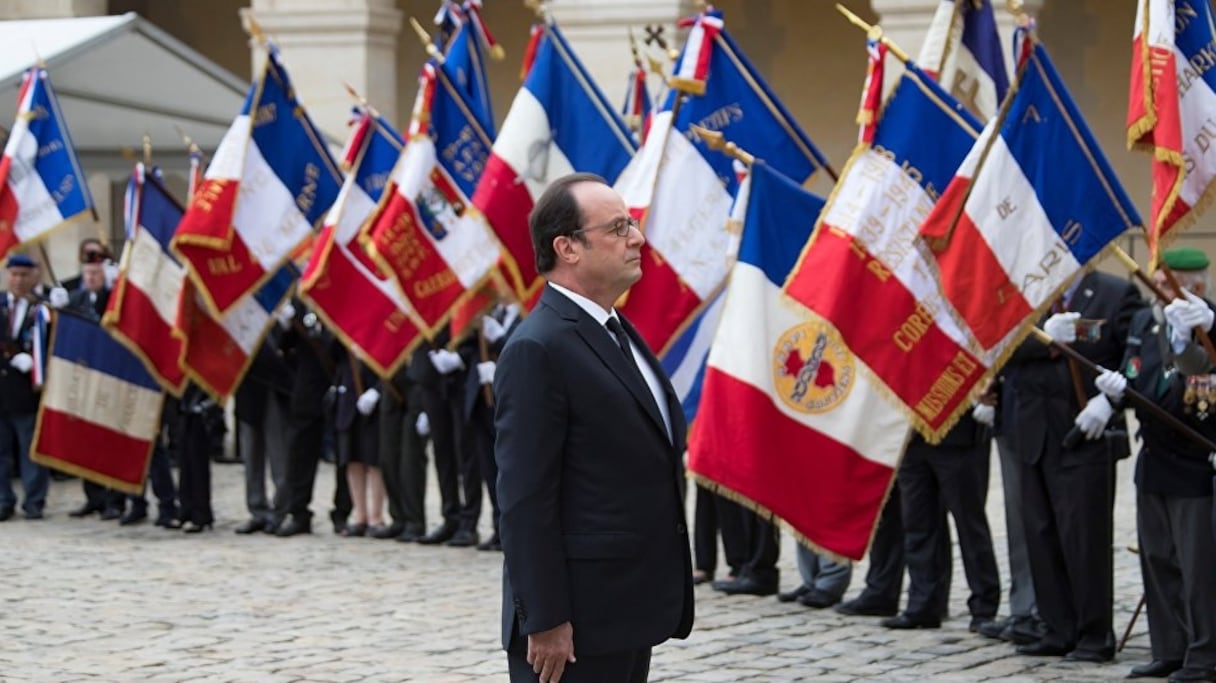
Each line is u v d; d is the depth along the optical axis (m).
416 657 23.42
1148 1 20.05
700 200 27.73
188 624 25.92
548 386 13.32
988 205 21.89
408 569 31.42
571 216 13.62
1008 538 24.53
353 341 33.50
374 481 36.00
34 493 39.31
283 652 23.80
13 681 22.02
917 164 23.08
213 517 37.34
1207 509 21.05
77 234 58.78
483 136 32.22
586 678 13.45
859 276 22.67
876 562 26.64
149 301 36.47
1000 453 24.47
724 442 23.39
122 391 37.38
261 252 34.78
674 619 13.65
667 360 28.11
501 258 29.88
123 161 47.09
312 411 35.94
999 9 48.22
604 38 52.62
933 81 23.25
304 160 35.41
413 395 34.62
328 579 30.23
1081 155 21.86
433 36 62.88
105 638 24.86
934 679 21.98
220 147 34.78
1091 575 22.86
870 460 22.92
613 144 30.28
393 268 31.38
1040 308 21.78
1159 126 19.91
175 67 44.28
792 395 23.25
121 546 34.56
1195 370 20.70
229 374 35.56
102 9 59.81
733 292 23.91
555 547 13.23
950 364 22.28
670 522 13.71
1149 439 21.56
